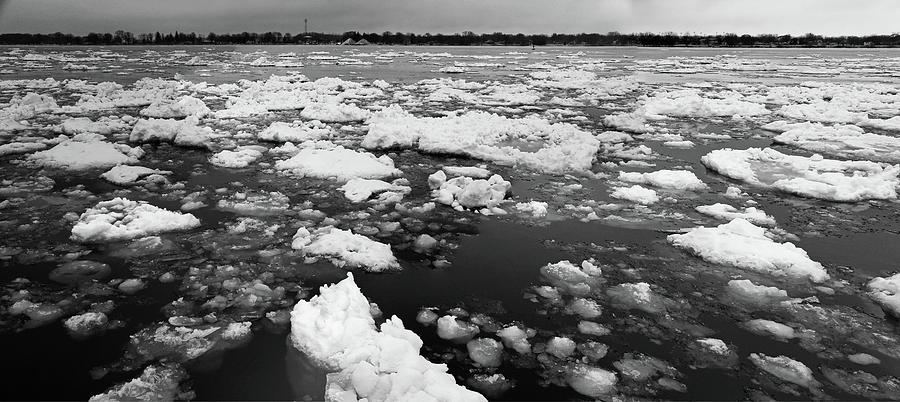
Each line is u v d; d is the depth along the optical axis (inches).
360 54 2564.0
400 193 307.0
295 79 995.3
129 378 142.0
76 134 458.6
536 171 368.8
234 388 137.5
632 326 172.4
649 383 144.2
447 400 122.3
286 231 245.4
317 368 145.3
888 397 139.2
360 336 149.0
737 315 179.2
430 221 266.2
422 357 142.2
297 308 159.8
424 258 221.9
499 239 244.1
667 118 614.5
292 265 209.6
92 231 228.1
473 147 409.7
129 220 243.9
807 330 170.6
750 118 620.7
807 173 355.3
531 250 231.9
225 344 157.2
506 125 508.1
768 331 169.8
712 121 606.2
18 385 138.3
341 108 572.1
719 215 276.2
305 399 133.4
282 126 471.2
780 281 203.0
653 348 160.4
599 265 217.2
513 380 144.9
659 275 208.2
